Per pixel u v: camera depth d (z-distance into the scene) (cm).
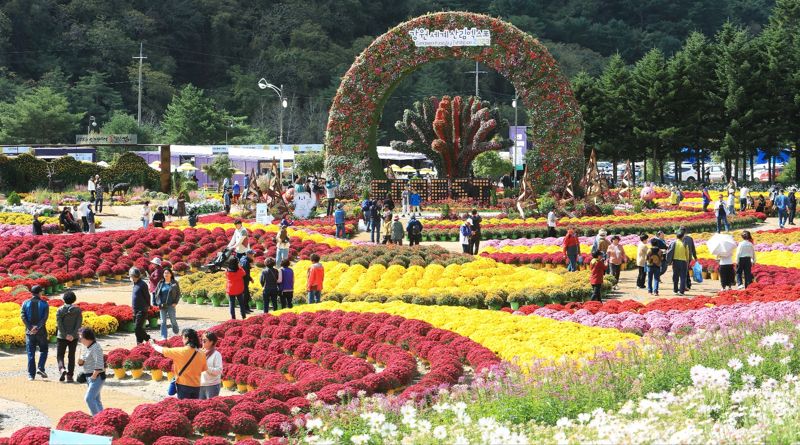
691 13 17562
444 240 4616
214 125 12356
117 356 2106
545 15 17312
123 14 14588
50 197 6544
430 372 1848
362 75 6166
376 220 4359
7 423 1739
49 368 2212
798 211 5912
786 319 1703
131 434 1457
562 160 5838
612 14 17875
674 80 8294
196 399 1605
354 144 6194
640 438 1045
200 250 3834
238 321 2389
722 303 2458
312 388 1766
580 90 8769
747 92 8006
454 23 6016
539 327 2214
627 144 8675
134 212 5959
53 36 13975
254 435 1550
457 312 2444
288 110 13862
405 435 1276
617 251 3219
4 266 3528
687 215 5288
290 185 6338
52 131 11388
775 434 1084
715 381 1224
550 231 4347
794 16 10781
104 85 13375
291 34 15338
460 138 6981
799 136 8075
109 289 3366
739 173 11981
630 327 2208
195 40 15025
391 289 2970
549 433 1196
